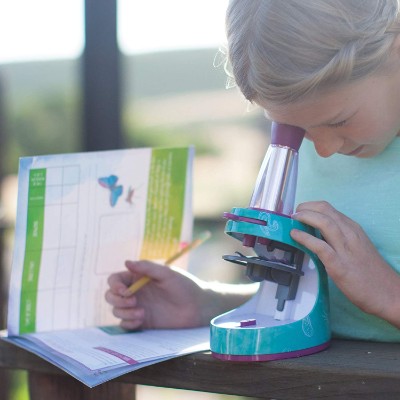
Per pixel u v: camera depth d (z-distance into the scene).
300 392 1.35
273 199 1.46
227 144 5.23
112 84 3.60
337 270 1.45
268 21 1.39
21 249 1.74
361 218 1.68
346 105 1.42
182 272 1.85
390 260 1.63
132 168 1.83
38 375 1.76
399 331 1.59
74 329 1.86
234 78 1.51
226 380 1.43
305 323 1.43
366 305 1.48
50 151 6.80
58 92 6.99
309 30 1.37
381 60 1.42
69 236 1.79
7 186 5.21
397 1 1.48
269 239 1.45
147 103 6.10
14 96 6.98
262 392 1.39
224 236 4.48
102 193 1.81
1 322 3.29
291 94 1.39
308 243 1.44
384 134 1.51
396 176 1.66
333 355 1.42
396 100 1.49
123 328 1.84
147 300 1.86
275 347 1.39
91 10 3.58
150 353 1.53
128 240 1.87
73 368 1.49
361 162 1.71
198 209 4.70
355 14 1.39
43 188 1.74
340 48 1.38
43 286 1.81
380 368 1.31
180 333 1.77
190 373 1.47
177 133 5.71
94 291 1.88
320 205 1.49
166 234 1.91
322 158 1.78
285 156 1.48
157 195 1.88
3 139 3.64
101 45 3.59
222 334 1.42
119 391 1.83
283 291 1.52
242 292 1.93
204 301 1.86
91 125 3.62
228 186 4.94
